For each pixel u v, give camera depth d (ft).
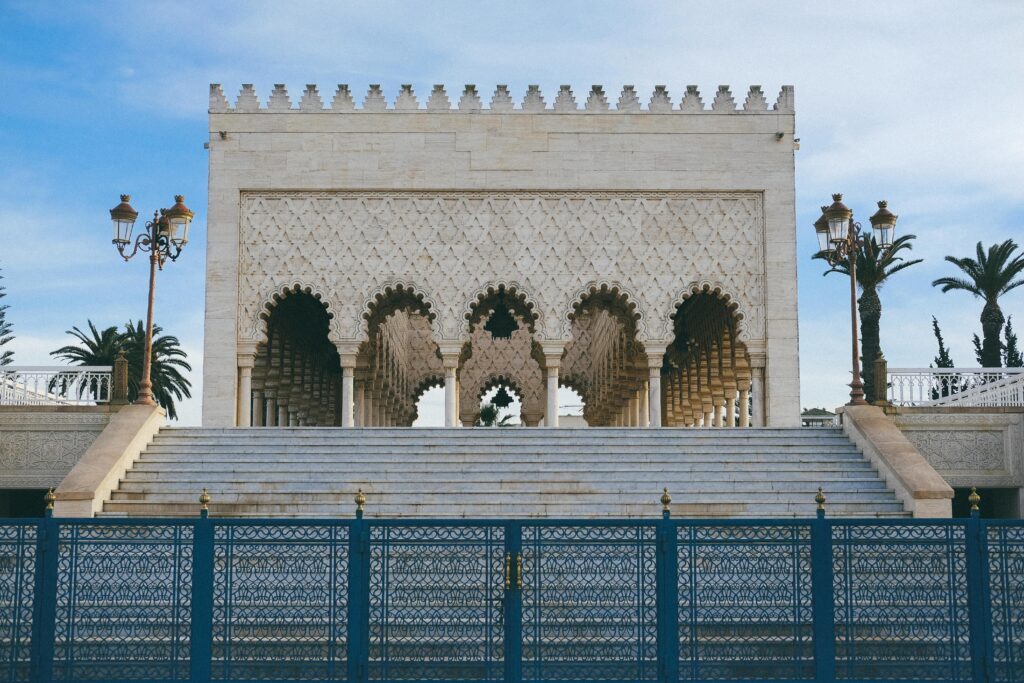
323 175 90.99
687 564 39.37
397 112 91.61
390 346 123.34
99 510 59.62
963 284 144.36
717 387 106.63
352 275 90.22
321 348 117.80
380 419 121.08
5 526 38.86
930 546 39.37
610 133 91.81
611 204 91.30
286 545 39.11
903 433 71.77
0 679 38.32
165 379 155.33
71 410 70.38
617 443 69.41
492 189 91.09
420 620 38.81
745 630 39.09
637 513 60.54
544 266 90.48
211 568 38.65
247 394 88.94
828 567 38.93
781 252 90.94
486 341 143.64
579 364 143.54
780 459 67.15
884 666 38.75
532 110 91.91
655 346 89.81
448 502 61.05
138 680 38.22
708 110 92.12
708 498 62.08
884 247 70.69
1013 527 39.22
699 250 90.99
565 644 38.58
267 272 90.33
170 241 71.67
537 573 38.99
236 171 90.99
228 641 38.55
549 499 61.57
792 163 91.86
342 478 64.18
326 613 39.14
